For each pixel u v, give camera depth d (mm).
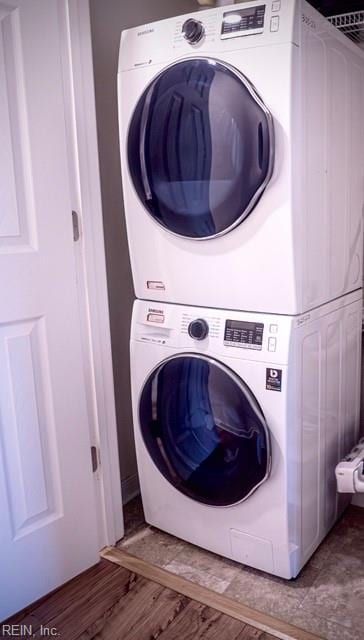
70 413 1710
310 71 1438
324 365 1709
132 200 1720
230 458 1688
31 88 1494
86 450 1773
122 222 2076
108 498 1881
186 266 1660
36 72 1502
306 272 1530
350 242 1821
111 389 1867
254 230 1496
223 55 1444
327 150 1582
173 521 1896
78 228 1693
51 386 1647
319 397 1698
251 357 1539
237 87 1426
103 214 1979
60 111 1582
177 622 1552
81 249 1708
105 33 1884
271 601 1616
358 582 1686
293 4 1337
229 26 1432
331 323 1734
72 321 1687
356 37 1864
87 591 1701
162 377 1777
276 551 1647
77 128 1642
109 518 1892
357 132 1781
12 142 1476
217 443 1718
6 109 1449
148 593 1676
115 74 1956
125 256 2107
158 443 1844
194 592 1667
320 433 1735
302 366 1564
